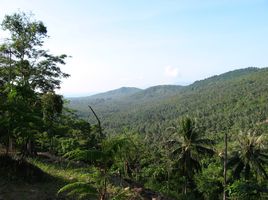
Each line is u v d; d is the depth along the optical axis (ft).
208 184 153.89
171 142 155.43
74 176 71.26
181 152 148.87
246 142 152.56
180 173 148.15
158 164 161.38
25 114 59.82
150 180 135.64
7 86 68.80
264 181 150.51
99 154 35.47
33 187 58.95
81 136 131.44
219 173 175.94
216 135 505.25
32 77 99.19
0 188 54.39
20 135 61.31
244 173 151.53
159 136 501.56
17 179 59.77
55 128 93.25
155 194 83.30
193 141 149.18
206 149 150.30
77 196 59.11
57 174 71.67
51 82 101.91
